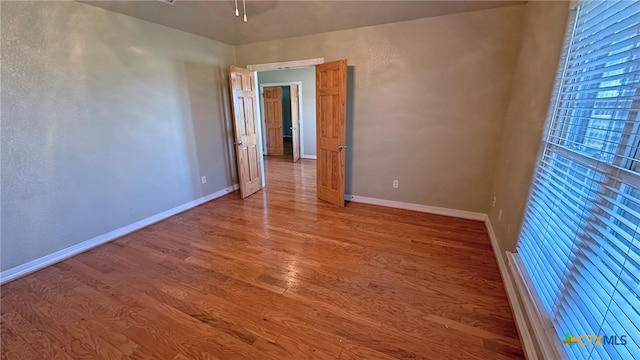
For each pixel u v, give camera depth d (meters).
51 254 2.45
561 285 1.28
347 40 3.44
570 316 1.15
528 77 2.17
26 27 2.14
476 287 2.06
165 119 3.33
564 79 1.57
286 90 10.92
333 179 3.79
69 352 1.53
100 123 2.70
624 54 1.06
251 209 3.71
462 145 3.18
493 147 3.04
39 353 1.53
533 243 1.69
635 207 0.96
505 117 2.89
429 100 3.21
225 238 2.88
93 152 2.68
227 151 4.32
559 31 1.65
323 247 2.67
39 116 2.29
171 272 2.28
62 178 2.47
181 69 3.45
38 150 2.31
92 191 2.70
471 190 3.27
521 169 2.07
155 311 1.84
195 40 3.57
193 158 3.76
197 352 1.53
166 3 2.67
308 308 1.86
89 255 2.55
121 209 2.97
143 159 3.14
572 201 1.28
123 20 2.78
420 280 2.14
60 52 2.35
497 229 2.61
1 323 1.74
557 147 1.56
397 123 3.43
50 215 2.42
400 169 3.57
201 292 2.02
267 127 7.94
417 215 3.45
